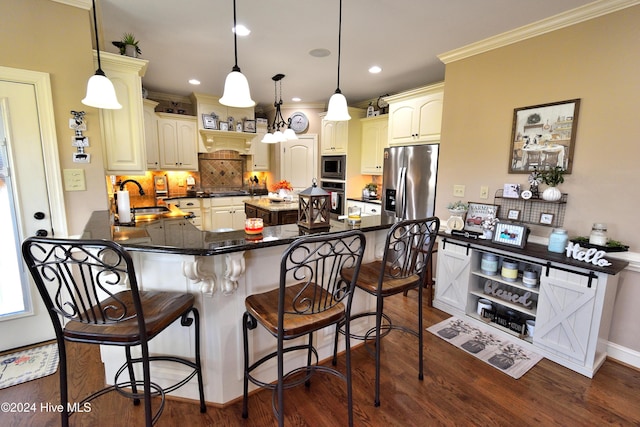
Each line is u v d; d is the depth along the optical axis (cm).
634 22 197
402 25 247
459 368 211
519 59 253
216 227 529
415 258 195
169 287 168
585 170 224
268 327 136
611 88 209
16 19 204
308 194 194
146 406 128
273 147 588
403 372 207
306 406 176
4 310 219
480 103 281
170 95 505
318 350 209
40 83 212
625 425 165
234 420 165
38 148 216
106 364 183
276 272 182
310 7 221
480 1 211
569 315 209
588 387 194
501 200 272
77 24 223
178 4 219
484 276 263
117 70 256
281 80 404
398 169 380
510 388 192
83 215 237
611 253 213
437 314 290
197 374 167
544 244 248
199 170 560
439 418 168
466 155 296
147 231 185
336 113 213
